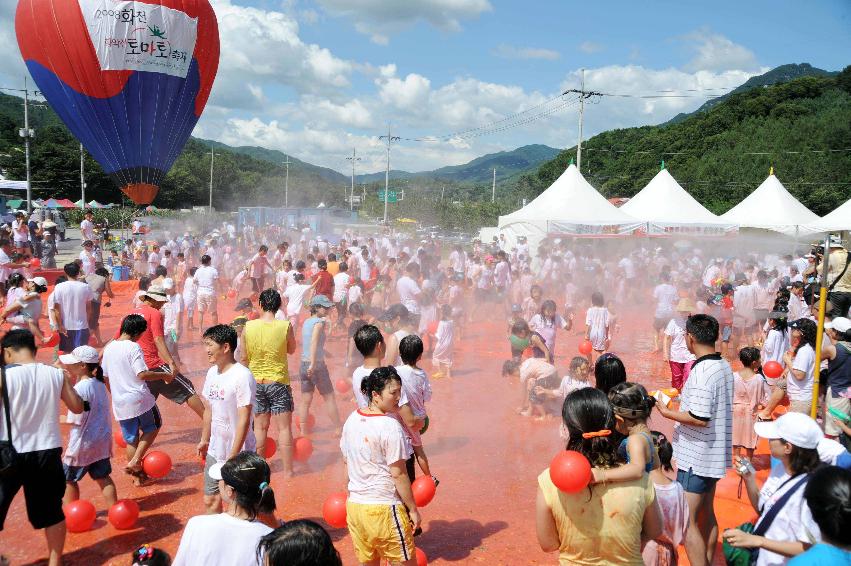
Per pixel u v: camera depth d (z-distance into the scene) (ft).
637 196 103.65
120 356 21.98
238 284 65.82
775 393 23.26
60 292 35.47
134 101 55.88
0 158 290.15
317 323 26.61
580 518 10.58
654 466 13.48
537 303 39.34
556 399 30.53
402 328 25.43
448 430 29.30
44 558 17.62
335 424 27.58
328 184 449.06
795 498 11.75
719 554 18.19
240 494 11.16
